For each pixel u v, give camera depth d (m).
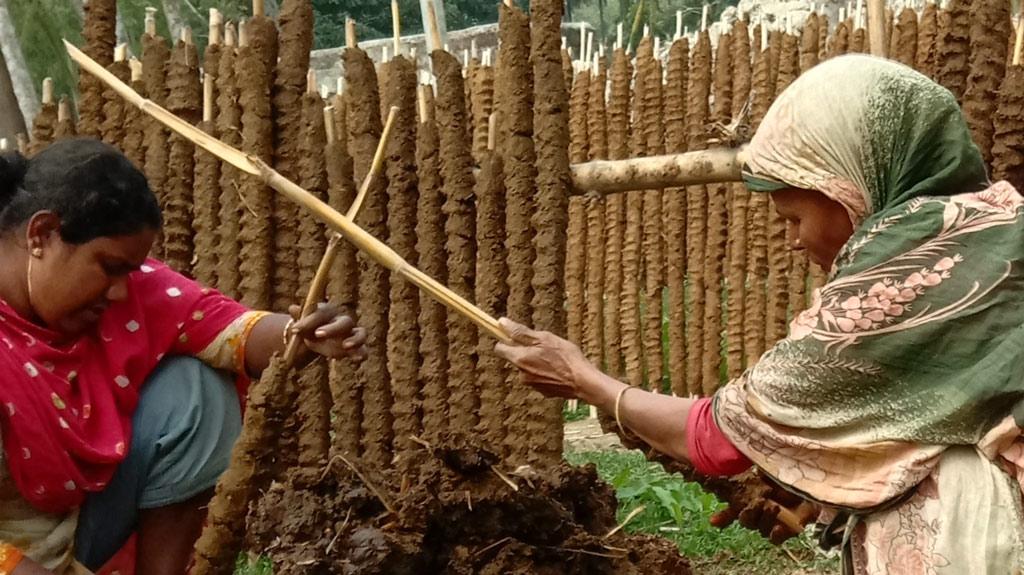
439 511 2.03
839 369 1.71
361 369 3.45
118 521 2.22
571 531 2.16
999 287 1.65
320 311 2.14
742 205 6.14
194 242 3.62
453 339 3.22
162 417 2.21
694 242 6.38
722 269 6.36
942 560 1.66
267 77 3.38
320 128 3.40
